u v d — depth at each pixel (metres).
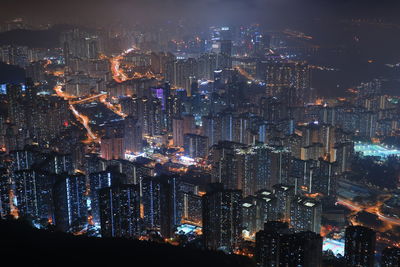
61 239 122.38
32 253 110.75
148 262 117.62
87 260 111.94
